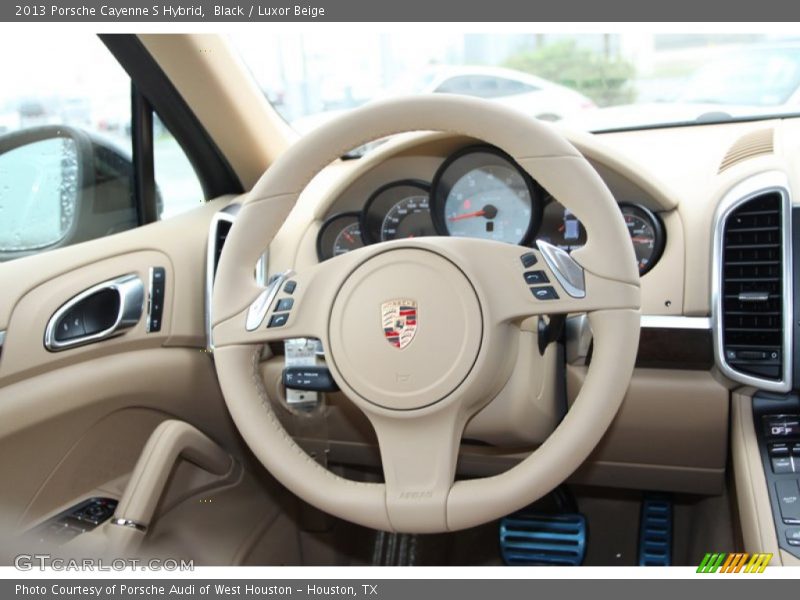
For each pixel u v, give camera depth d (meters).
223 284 0.95
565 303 0.86
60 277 1.19
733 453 1.16
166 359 1.31
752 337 1.11
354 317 0.88
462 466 1.37
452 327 0.86
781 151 1.20
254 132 1.56
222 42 1.43
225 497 1.41
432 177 1.36
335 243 1.43
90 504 1.19
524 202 1.28
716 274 1.13
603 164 1.24
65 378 1.15
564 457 0.85
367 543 1.67
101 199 1.44
